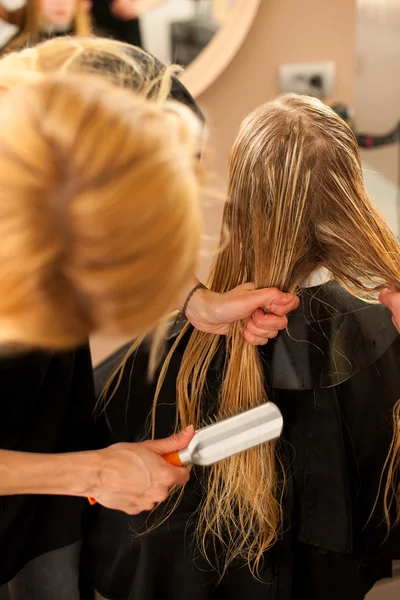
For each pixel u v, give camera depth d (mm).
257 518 677
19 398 672
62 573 829
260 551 680
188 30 1326
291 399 650
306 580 750
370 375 654
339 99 1448
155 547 700
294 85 1410
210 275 685
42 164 344
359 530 731
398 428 679
